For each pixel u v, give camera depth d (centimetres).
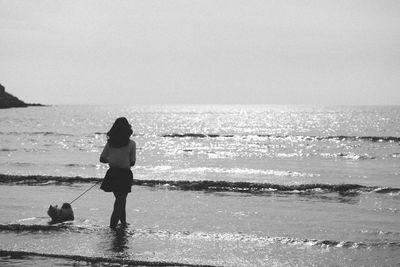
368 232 926
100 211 1116
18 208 1149
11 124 7569
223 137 5016
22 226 932
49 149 3159
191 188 1452
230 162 2494
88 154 2784
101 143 3859
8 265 734
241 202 1244
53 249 802
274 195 1348
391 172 2014
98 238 867
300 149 3531
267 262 735
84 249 801
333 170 2094
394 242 847
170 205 1202
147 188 1448
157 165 2273
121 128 945
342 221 1029
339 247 817
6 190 1407
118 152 942
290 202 1248
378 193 1376
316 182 1644
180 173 1867
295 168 2188
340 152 3256
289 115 14425
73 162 2288
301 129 6719
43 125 7381
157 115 14788
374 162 2542
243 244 833
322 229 955
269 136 5069
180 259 746
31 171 1866
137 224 989
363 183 1641
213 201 1256
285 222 1020
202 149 3478
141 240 854
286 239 859
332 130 6400
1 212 1102
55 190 1408
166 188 1451
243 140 4588
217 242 843
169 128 7094
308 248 811
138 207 1174
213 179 1678
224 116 13800
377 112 16912
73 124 7888
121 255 766
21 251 784
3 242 846
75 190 1411
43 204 1201
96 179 1560
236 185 1462
